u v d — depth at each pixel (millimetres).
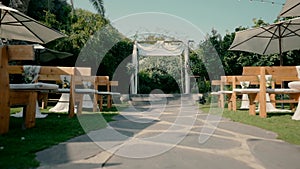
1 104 2721
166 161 1874
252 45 7234
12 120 4023
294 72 4309
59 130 3102
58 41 9539
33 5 10727
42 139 2502
